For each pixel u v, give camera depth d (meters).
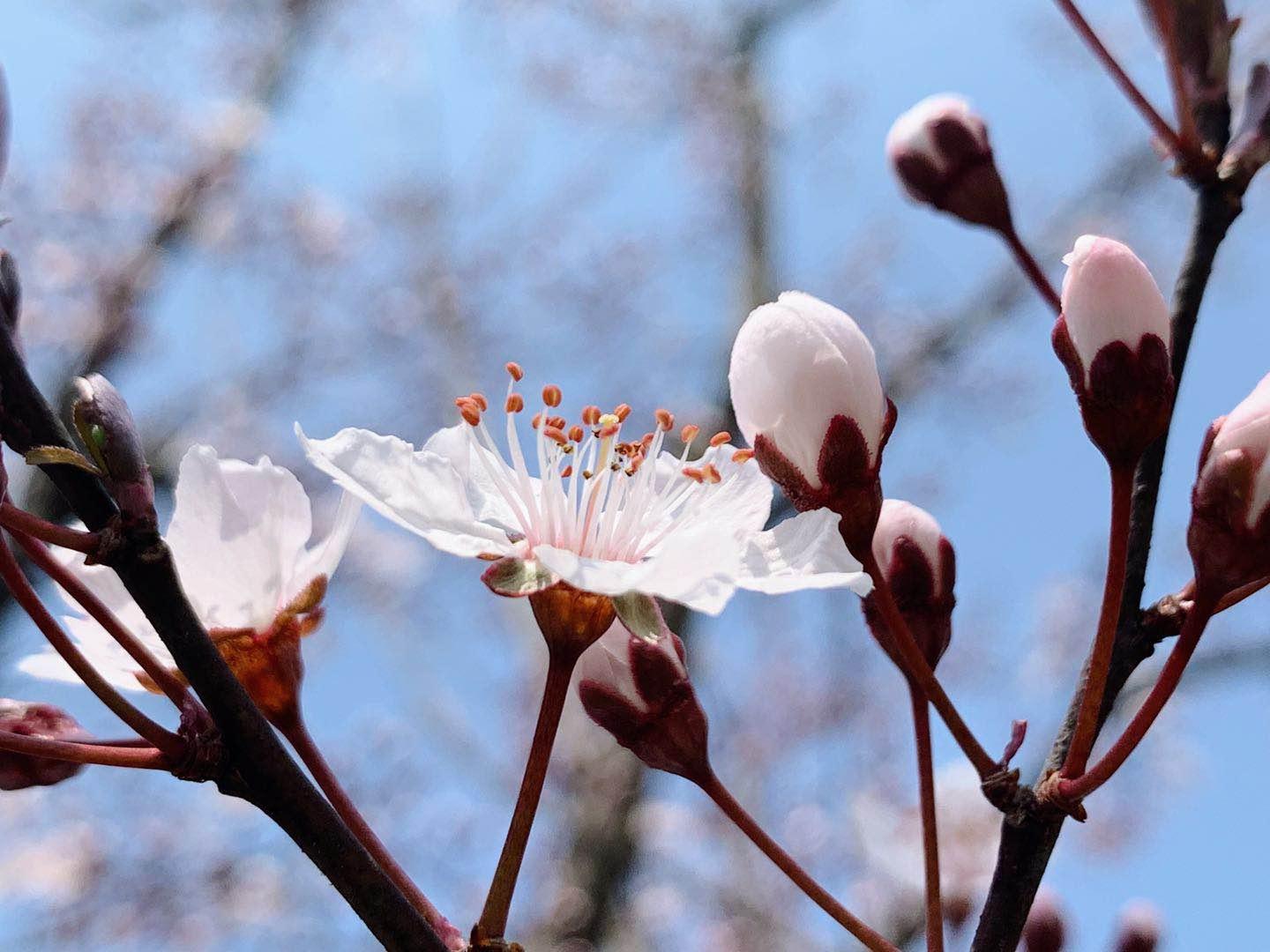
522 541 0.15
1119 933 0.18
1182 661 0.15
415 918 0.14
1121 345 0.15
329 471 0.15
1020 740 0.15
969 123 0.17
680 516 0.15
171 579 0.14
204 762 0.14
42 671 0.15
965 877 0.30
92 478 0.14
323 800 0.14
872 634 0.16
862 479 0.15
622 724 0.15
